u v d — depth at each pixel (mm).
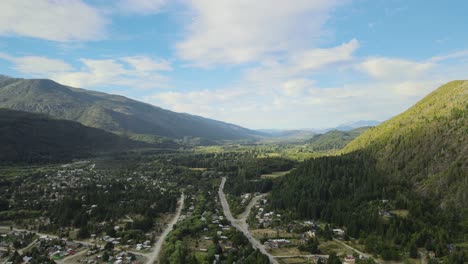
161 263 171125
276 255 183750
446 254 170875
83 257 183625
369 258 167750
